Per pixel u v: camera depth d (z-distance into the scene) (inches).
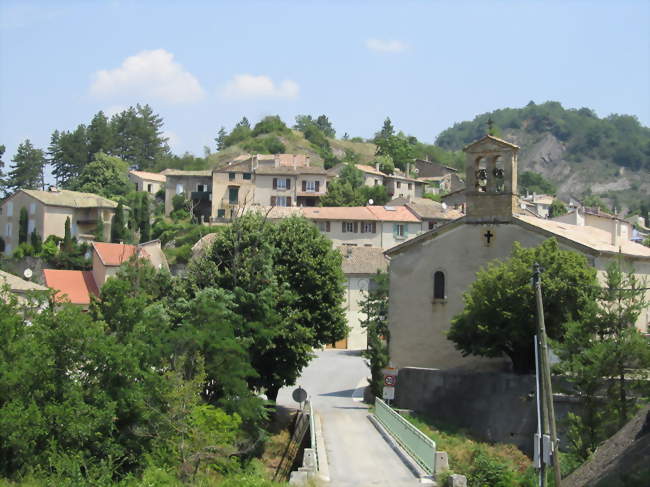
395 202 4630.9
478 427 1615.4
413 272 1895.9
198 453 1218.6
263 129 7519.7
